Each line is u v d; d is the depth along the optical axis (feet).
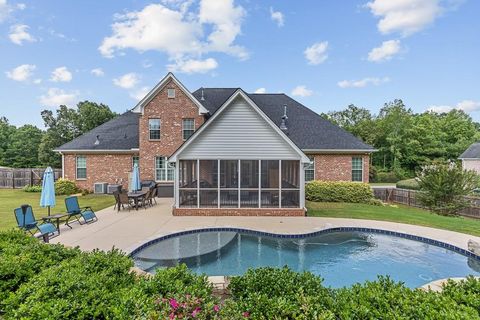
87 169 70.59
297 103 76.18
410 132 136.98
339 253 30.76
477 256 27.09
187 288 12.73
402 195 64.44
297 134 66.85
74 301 10.75
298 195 44.86
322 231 35.17
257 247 32.48
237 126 44.57
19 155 153.58
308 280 14.44
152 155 66.08
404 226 36.83
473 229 35.53
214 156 44.57
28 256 15.26
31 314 10.06
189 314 10.63
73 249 17.99
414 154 135.95
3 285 13.03
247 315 11.03
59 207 49.90
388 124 147.54
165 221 39.75
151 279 13.85
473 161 107.45
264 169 58.23
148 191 51.90
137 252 28.09
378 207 52.85
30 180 84.02
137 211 47.06
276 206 44.75
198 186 44.62
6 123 170.81
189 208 43.86
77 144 71.46
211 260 28.43
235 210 43.93
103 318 10.79
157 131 66.13
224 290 17.63
